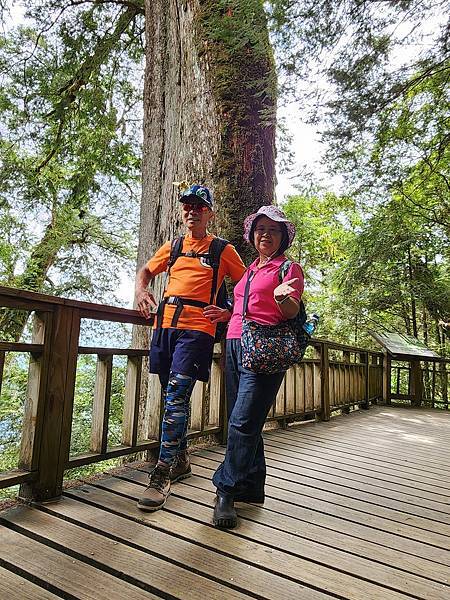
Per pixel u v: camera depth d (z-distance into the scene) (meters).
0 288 1.79
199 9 3.95
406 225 10.16
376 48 3.71
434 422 6.48
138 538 1.73
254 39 3.51
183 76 4.02
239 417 1.95
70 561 1.53
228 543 1.75
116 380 7.93
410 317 12.05
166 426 2.10
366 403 7.81
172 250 2.32
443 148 6.43
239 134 3.73
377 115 4.30
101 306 2.31
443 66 4.45
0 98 8.30
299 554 1.71
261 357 1.87
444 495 2.75
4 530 1.74
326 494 2.57
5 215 9.94
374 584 1.53
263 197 3.74
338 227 14.29
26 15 7.40
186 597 1.35
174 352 2.18
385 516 2.27
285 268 1.94
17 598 1.30
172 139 4.05
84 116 8.30
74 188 9.05
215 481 1.99
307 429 4.98
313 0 3.38
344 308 10.95
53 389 2.07
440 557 1.79
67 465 2.15
